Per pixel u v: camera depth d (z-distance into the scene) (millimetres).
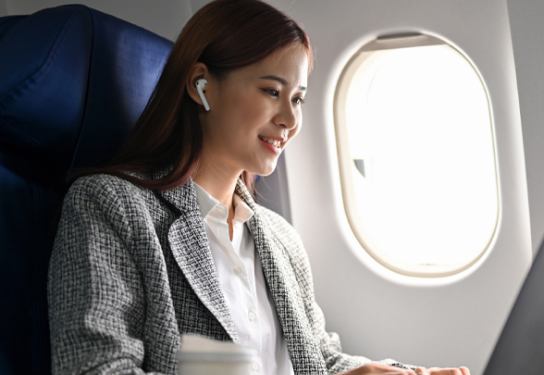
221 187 1207
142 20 1931
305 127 1807
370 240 1861
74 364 833
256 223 1279
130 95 1222
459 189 3959
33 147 1067
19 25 1082
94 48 1133
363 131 1847
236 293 1131
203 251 1059
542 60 1499
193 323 1009
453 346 1747
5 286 978
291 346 1193
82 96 1107
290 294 1245
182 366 780
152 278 953
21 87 979
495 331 1688
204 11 1133
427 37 1618
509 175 1600
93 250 920
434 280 1760
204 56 1130
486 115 1617
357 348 1886
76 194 980
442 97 3865
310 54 1214
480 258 1698
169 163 1147
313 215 1873
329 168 1823
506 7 1509
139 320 952
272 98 1130
